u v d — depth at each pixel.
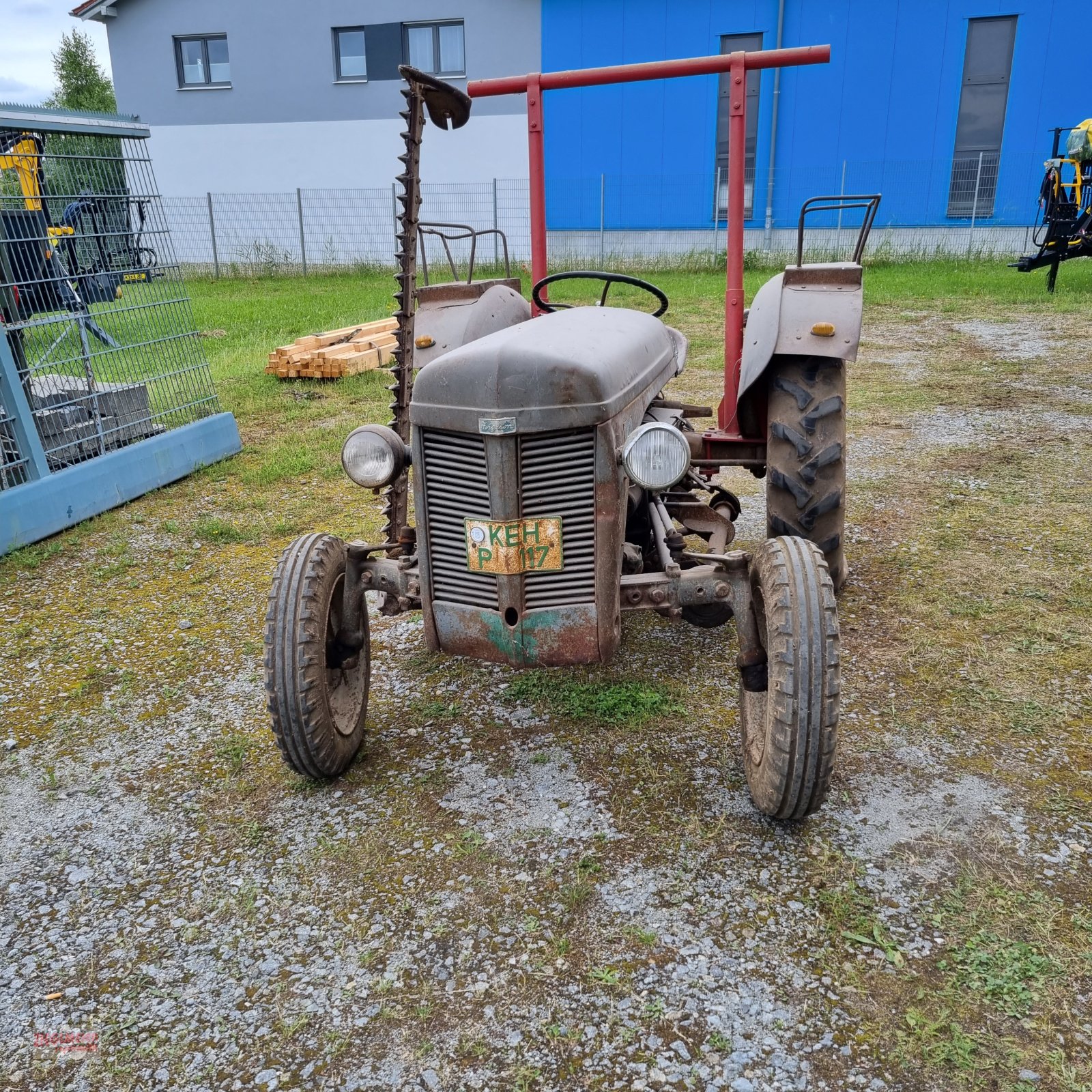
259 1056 1.98
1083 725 3.00
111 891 2.49
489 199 18.61
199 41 19.44
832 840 2.53
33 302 5.52
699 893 2.37
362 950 2.24
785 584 2.37
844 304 3.40
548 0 17.25
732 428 3.72
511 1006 2.07
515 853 2.54
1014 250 16.23
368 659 3.13
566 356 2.44
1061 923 2.22
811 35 16.17
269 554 4.80
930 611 3.79
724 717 3.17
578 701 3.28
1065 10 15.23
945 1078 1.86
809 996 2.06
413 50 18.47
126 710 3.40
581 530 2.54
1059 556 4.26
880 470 5.58
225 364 9.38
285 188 19.81
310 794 2.86
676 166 17.33
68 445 5.41
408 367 3.16
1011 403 6.98
